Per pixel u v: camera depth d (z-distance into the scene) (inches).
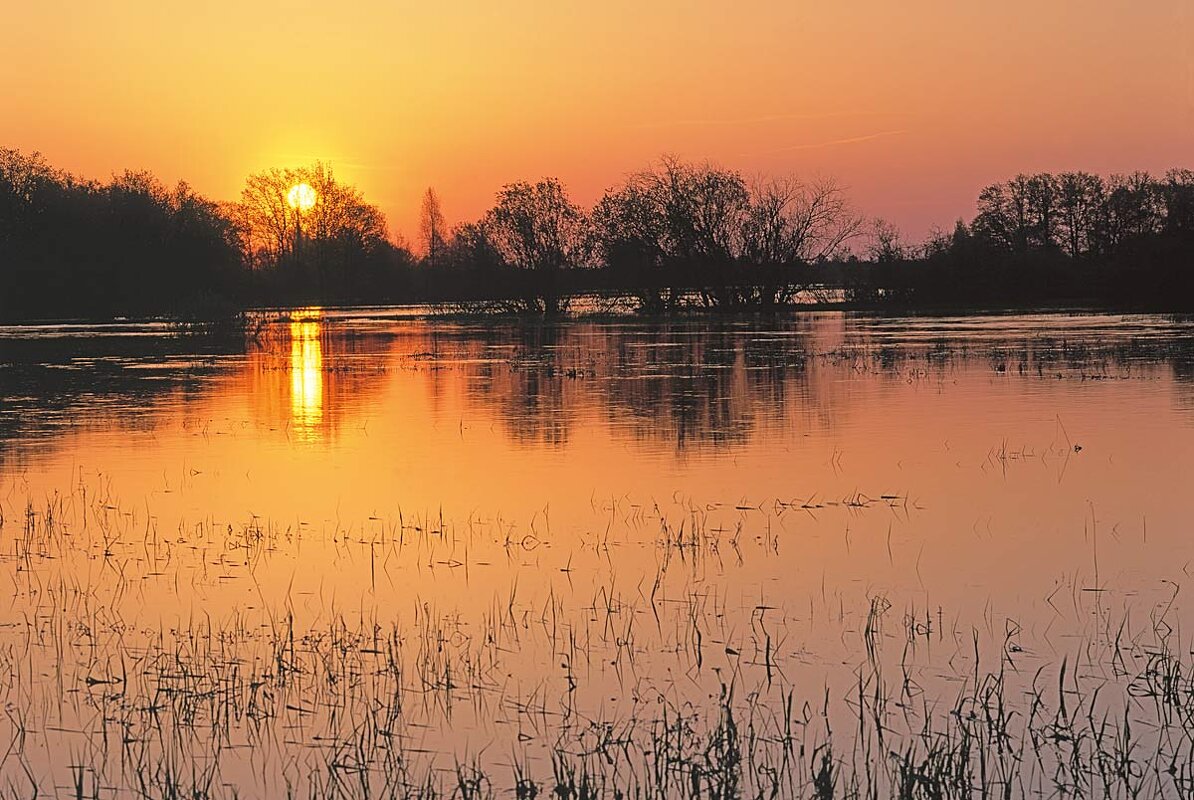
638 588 658.2
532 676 529.0
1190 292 3732.8
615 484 955.3
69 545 773.3
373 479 997.2
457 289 4200.3
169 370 2111.2
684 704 496.4
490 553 739.4
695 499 888.9
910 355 2129.7
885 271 4365.2
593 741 461.7
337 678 529.3
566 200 4020.7
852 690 506.6
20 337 3225.9
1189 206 3853.3
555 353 2383.1
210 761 453.4
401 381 1846.7
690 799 412.2
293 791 427.8
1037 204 5064.0
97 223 4507.9
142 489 963.3
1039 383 1606.8
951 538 756.0
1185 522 789.2
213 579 690.8
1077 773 426.9
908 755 419.2
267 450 1162.0
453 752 455.8
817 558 713.0
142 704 505.4
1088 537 754.8
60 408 1535.4
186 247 4608.8
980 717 473.1
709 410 1408.7
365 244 6043.3
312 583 680.4
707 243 3855.8
